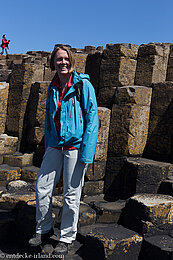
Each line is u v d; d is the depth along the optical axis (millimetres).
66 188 2451
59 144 2416
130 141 4441
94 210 3436
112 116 4613
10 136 5859
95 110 2387
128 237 2746
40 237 2506
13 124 5930
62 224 2508
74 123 2385
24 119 5848
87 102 2387
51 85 2531
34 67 5832
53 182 2514
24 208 3180
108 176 4641
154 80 4812
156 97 4590
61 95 2467
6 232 3166
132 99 4402
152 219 2914
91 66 5402
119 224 3355
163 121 4508
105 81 5000
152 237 2904
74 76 2412
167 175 4043
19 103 5840
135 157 4559
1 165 5074
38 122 5352
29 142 5625
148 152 4680
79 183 2465
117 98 4570
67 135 2373
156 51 4719
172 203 3066
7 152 5422
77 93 2383
